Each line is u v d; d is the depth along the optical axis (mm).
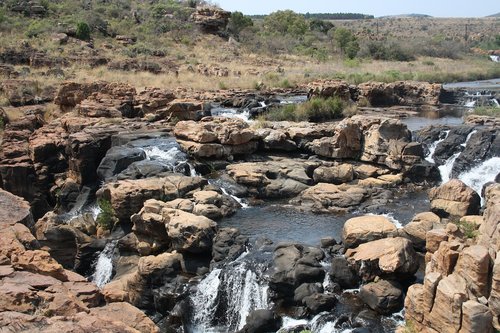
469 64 78562
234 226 21578
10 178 26984
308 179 26328
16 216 12367
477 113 39375
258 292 17234
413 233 18750
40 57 51125
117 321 7965
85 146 27141
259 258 18000
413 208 23391
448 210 21188
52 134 30109
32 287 8992
